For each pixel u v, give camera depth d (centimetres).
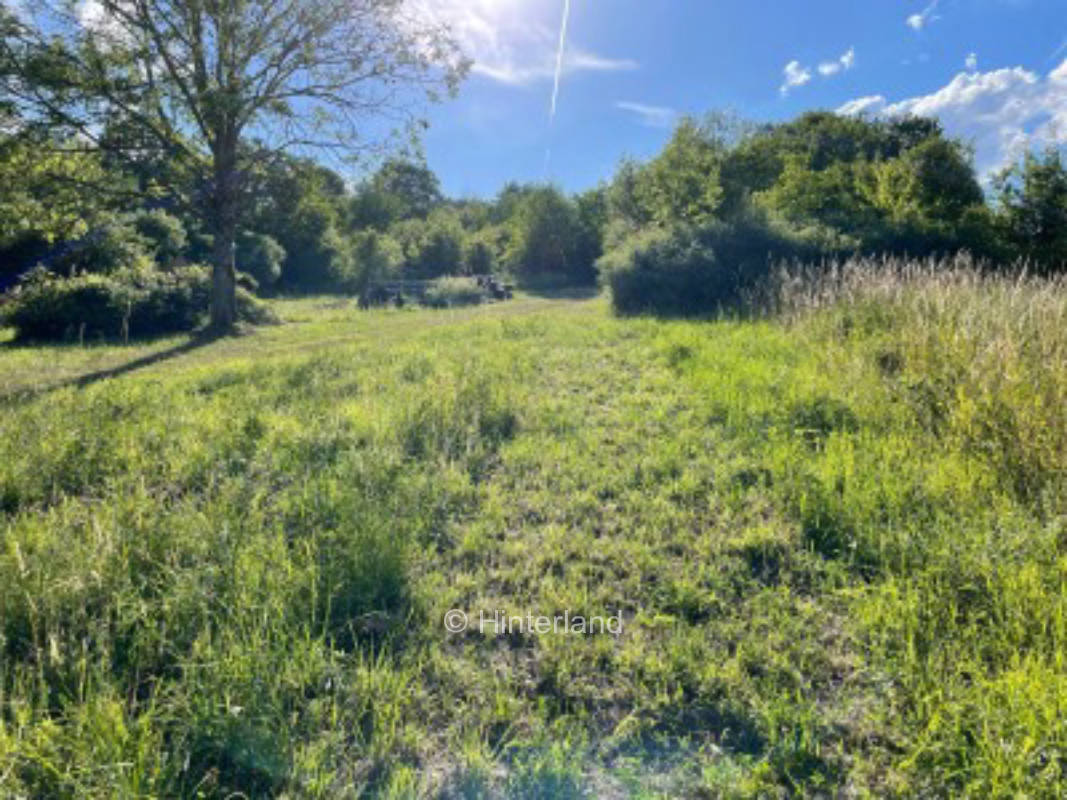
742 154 1850
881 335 683
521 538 355
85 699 219
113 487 394
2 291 1717
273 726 209
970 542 312
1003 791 184
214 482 408
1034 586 268
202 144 1525
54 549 297
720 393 571
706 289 1358
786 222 1514
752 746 215
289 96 1523
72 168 1448
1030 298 613
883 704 225
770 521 361
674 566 322
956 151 2089
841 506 355
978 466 391
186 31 1368
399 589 296
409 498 378
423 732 218
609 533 361
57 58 1240
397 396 584
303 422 530
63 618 257
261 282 3164
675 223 1595
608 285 1522
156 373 873
